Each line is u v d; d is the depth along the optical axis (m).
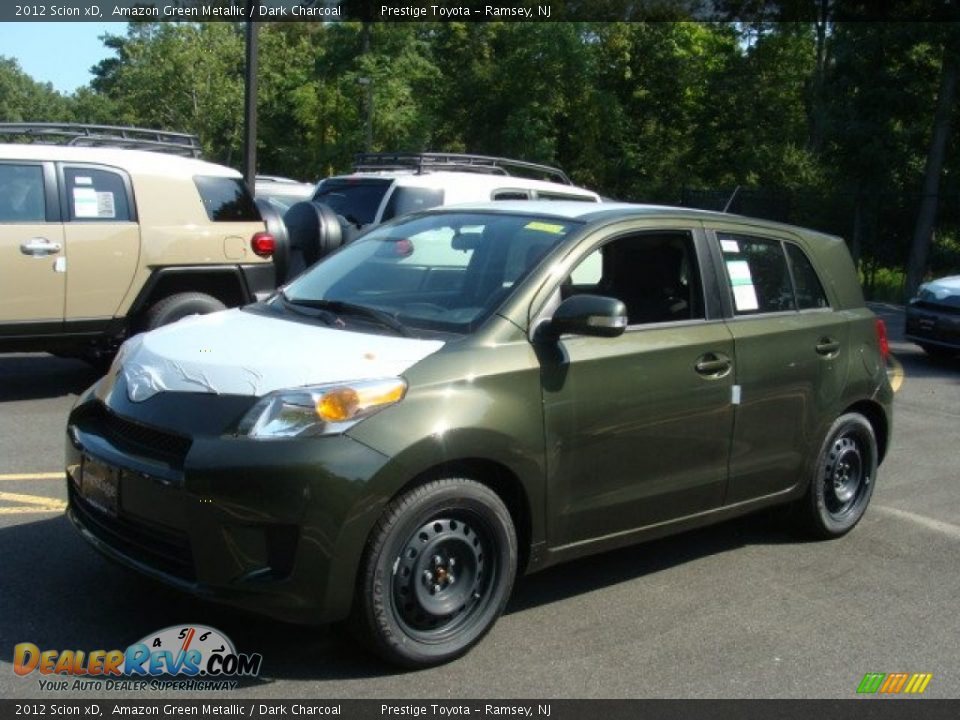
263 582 3.58
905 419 9.27
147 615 4.25
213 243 8.73
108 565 4.77
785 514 5.76
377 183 11.33
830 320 5.61
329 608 3.62
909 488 6.98
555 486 4.22
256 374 3.81
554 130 40.66
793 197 26.94
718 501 5.00
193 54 42.34
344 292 4.75
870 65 23.50
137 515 3.80
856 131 23.59
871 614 4.76
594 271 4.56
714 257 5.06
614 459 4.43
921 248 23.88
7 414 7.89
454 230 4.87
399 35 39.75
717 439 4.88
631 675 3.99
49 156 8.04
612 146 42.78
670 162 42.97
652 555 5.42
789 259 5.55
